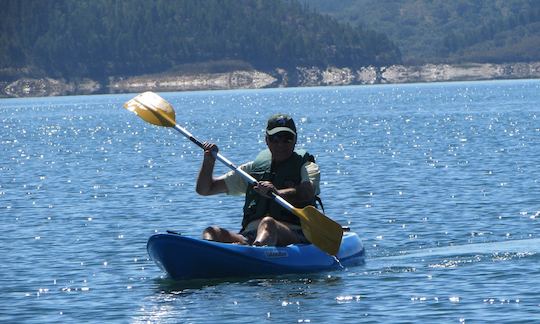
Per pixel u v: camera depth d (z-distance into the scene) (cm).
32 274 2475
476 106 14800
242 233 2431
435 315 1948
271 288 2216
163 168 5572
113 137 9531
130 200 4025
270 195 2341
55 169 5759
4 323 1980
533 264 2391
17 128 12431
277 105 19388
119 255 2720
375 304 2050
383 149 6562
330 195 4012
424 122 10375
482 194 3884
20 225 3381
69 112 19088
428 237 2914
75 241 2995
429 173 4791
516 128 8475
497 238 2852
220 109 17950
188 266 2297
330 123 11031
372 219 3322
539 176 4475
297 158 2383
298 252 2370
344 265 2450
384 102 18950
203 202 3872
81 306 2108
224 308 2047
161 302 2116
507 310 1962
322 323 1917
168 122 2508
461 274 2312
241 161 6084
